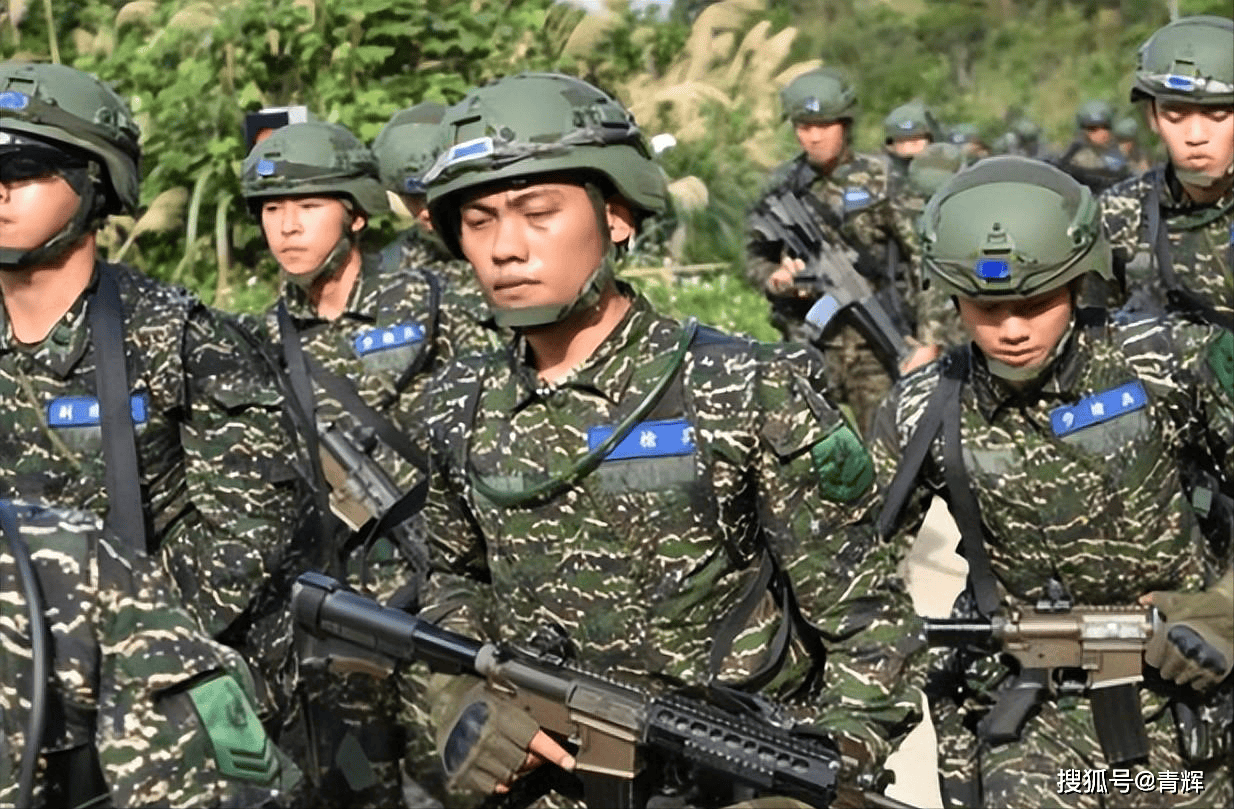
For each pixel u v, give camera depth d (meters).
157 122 15.88
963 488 5.56
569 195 4.33
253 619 5.68
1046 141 32.84
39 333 5.55
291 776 3.53
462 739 4.57
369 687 6.05
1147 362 5.45
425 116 9.27
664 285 18.91
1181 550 5.56
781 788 4.32
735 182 20.14
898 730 4.43
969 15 42.50
